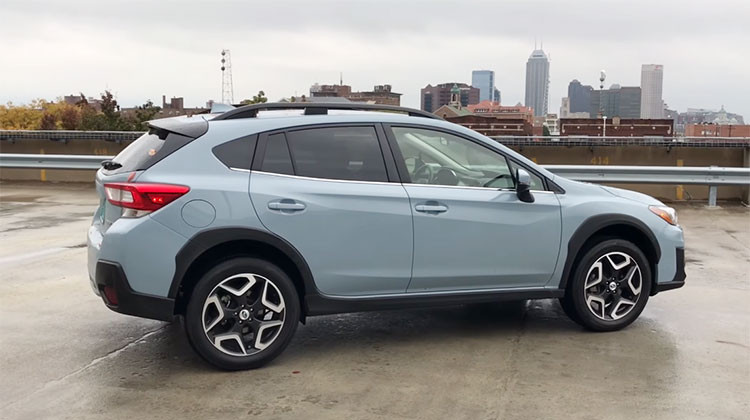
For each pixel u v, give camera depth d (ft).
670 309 19.43
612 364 14.96
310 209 14.49
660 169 38.58
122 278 13.55
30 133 51.24
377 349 15.96
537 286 16.72
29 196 43.83
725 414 12.43
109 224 14.35
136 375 14.20
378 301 15.37
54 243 28.32
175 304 14.07
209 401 12.90
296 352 15.71
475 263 15.97
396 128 15.83
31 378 13.97
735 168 38.42
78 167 46.78
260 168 14.51
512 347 16.11
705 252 27.58
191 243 13.70
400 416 12.27
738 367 14.82
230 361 14.28
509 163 16.60
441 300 15.88
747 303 20.08
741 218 36.06
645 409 12.62
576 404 12.82
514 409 12.59
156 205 13.56
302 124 15.08
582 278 16.87
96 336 16.71
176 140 14.29
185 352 15.64
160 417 12.19
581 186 17.26
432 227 15.46
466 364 14.96
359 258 14.98
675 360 15.24
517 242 16.24
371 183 15.16
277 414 12.34
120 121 132.26
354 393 13.32
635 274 17.34
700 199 42.01
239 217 13.97
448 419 12.16
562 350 15.89
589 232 16.76
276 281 14.44
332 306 15.03
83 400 12.91
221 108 16.14
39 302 19.62
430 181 15.83
